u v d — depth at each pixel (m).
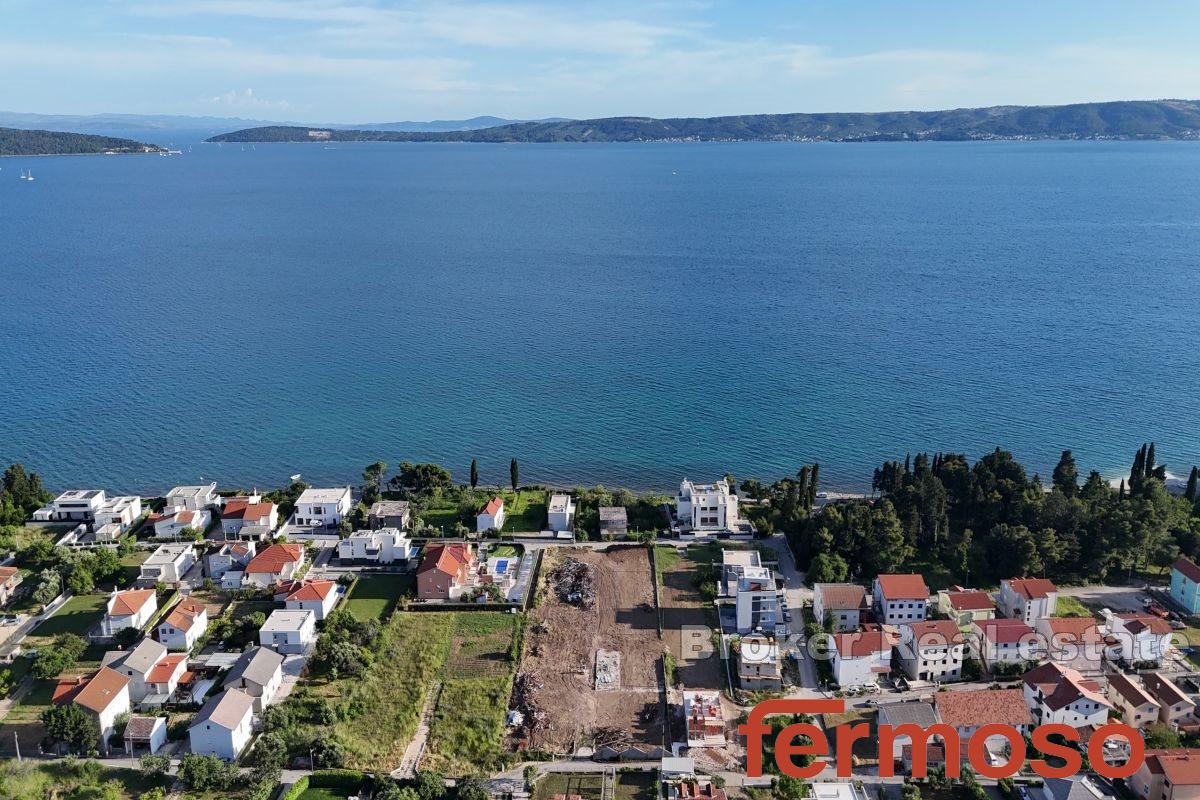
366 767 109.75
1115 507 163.38
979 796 102.56
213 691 122.75
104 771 108.62
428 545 165.62
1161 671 127.38
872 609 145.25
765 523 172.12
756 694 123.94
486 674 128.75
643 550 167.25
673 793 103.94
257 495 187.88
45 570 153.00
